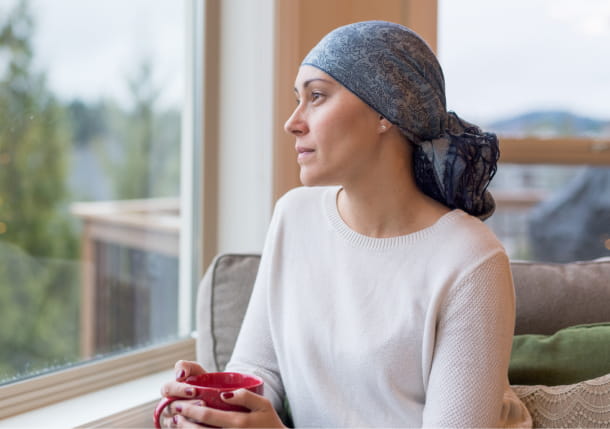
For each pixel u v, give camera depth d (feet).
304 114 3.71
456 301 3.62
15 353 4.87
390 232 3.89
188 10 6.19
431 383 3.62
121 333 5.78
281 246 4.23
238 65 6.19
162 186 6.12
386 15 6.93
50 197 5.11
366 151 3.67
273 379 4.17
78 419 4.46
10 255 4.83
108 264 5.65
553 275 4.69
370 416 3.82
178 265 6.34
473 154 3.74
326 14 6.65
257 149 6.14
